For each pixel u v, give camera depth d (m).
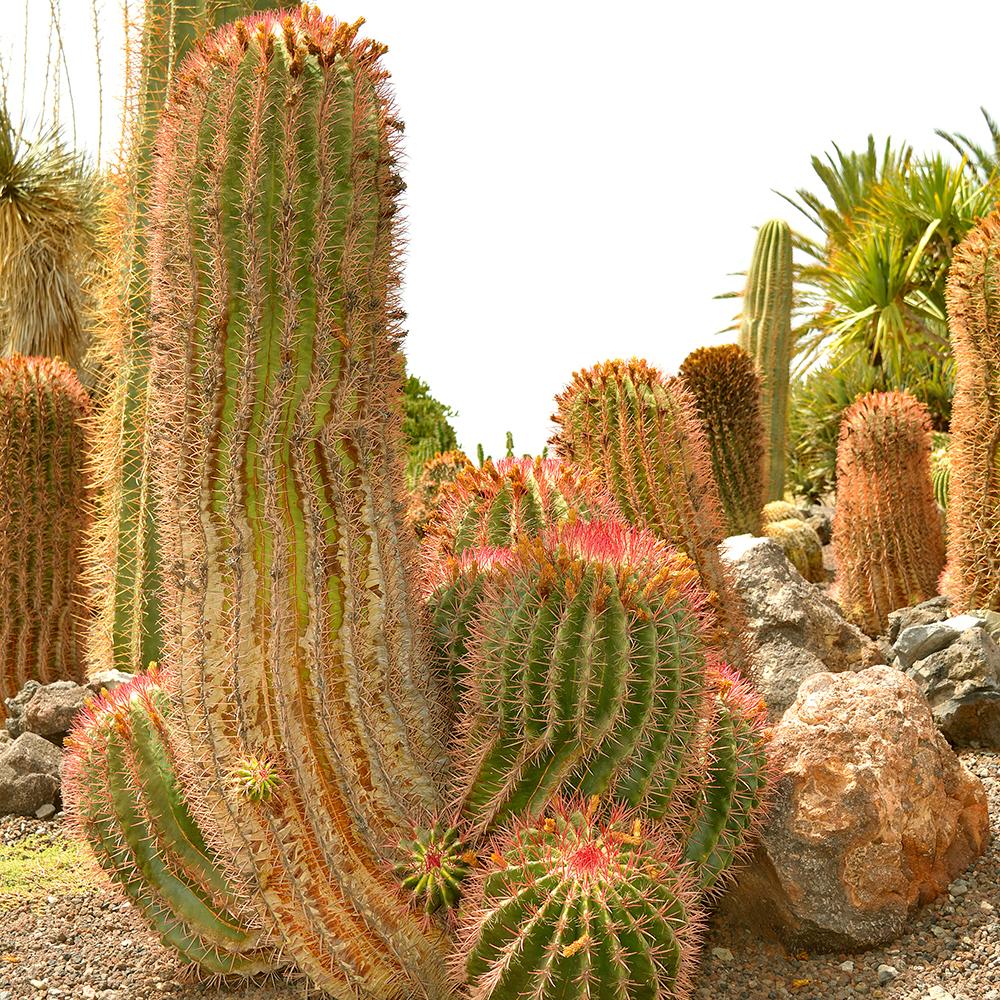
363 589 2.83
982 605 5.94
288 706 2.75
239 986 3.25
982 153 19.12
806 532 10.25
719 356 8.97
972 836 3.79
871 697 3.65
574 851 2.54
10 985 3.26
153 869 3.14
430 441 13.06
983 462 5.90
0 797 4.62
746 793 3.27
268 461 2.71
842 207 20.17
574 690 2.74
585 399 4.66
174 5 5.25
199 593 2.74
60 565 6.31
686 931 2.61
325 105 2.76
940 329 13.98
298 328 2.73
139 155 5.20
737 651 4.57
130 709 3.20
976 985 3.12
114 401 5.27
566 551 2.83
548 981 2.42
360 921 2.79
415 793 2.89
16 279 14.32
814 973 3.28
